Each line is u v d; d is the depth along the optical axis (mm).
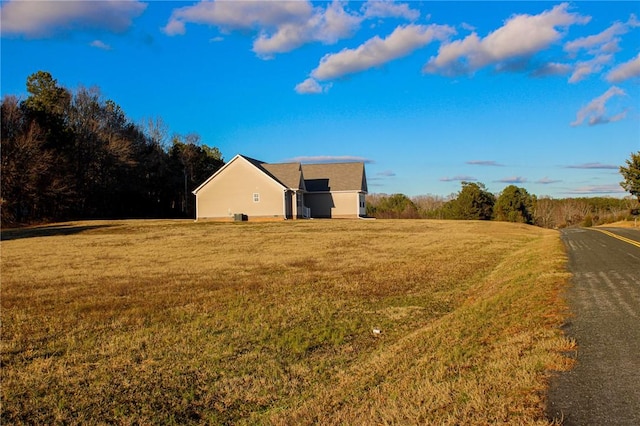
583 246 18797
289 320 9562
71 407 5711
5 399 5934
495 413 4121
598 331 6301
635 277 10641
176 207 67562
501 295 9766
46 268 17562
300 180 45469
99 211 53688
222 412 5605
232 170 43562
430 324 8742
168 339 8391
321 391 5949
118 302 11508
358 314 10008
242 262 18609
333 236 29000
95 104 52875
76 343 8227
